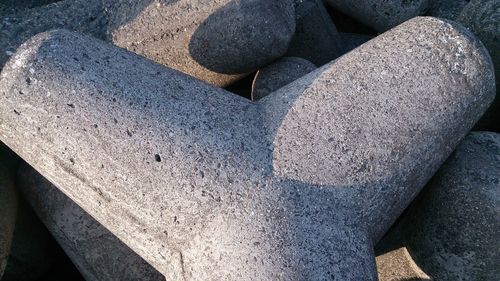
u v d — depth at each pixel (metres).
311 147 2.05
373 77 2.11
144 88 2.10
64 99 2.02
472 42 2.16
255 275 1.90
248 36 2.68
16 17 3.06
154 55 2.87
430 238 2.52
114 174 2.02
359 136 2.05
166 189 2.00
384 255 2.86
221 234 1.97
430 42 2.14
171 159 2.00
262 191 1.99
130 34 2.88
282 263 1.90
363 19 3.49
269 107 2.21
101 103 2.03
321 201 2.02
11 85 2.04
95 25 3.01
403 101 2.09
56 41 2.09
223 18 2.68
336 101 2.09
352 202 2.05
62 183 2.16
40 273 3.03
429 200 2.51
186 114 2.08
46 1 3.55
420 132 2.10
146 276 2.69
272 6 2.65
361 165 2.05
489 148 2.46
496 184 2.33
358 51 2.21
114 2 3.01
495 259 2.37
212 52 2.78
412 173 2.15
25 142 2.11
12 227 2.70
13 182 2.82
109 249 2.71
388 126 2.07
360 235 2.06
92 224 2.72
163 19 2.82
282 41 2.74
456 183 2.39
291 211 1.97
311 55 3.28
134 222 2.09
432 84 2.11
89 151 2.02
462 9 3.23
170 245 2.08
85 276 2.76
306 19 3.21
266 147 2.08
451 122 2.16
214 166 2.01
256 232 1.94
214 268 1.96
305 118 2.10
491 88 2.21
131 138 2.01
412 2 3.28
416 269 2.73
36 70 2.03
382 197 2.10
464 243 2.41
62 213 2.75
